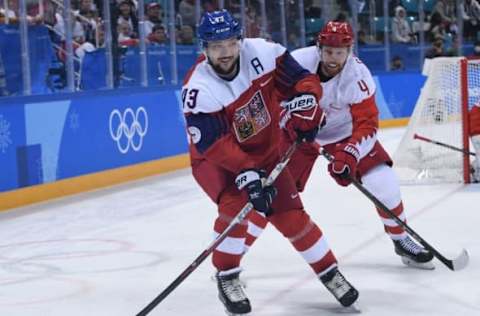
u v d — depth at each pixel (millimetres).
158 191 16297
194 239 11562
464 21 31375
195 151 7305
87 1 18109
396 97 28406
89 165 16578
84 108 16484
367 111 8258
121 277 9477
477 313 7418
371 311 7562
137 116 18141
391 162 9023
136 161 18047
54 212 14297
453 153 15852
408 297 7996
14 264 10469
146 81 19812
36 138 15258
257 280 8852
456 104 15703
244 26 23750
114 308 8164
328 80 8328
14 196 14781
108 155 17125
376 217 12586
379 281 8625
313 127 7141
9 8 16328
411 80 29109
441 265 9273
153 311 7875
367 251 10148
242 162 6754
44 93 16172
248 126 7043
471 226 11602
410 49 29703
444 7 30562
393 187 8852
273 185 7152
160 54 20391
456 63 15523
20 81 15945
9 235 12469
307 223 7301
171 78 20828
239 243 7184
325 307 7742
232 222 6773
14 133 14750
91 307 8242
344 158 7887
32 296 8805
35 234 12461
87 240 11836
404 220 9008
